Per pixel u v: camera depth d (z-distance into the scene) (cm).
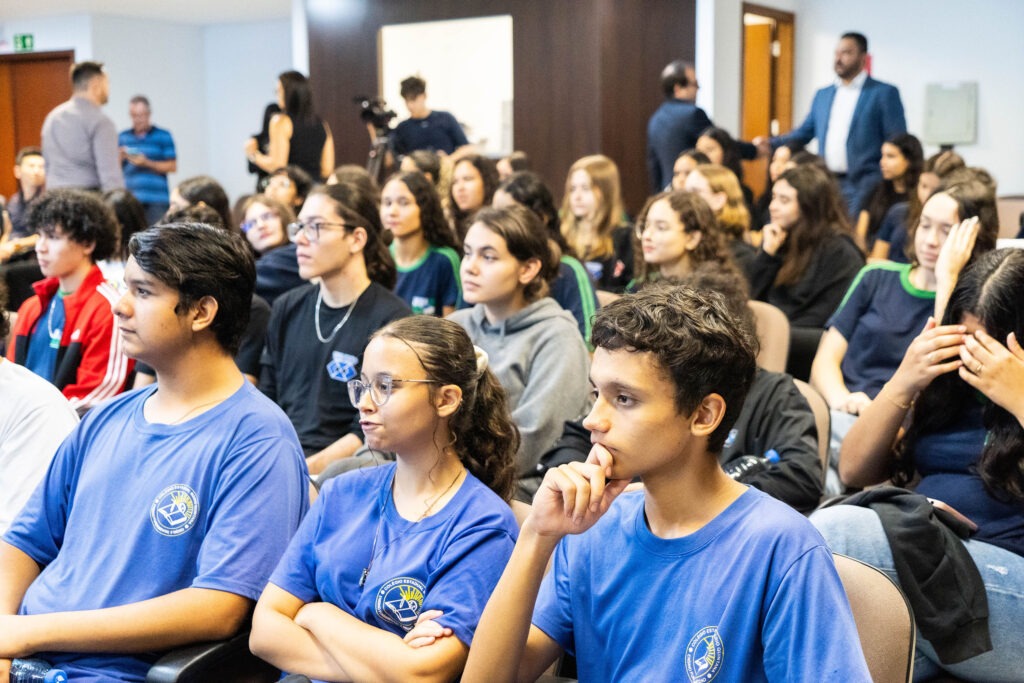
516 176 395
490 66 791
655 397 127
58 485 195
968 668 181
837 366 324
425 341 171
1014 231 554
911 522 176
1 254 491
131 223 403
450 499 171
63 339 317
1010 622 179
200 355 188
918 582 175
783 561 129
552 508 132
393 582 165
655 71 775
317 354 292
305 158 700
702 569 133
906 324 311
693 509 135
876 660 146
